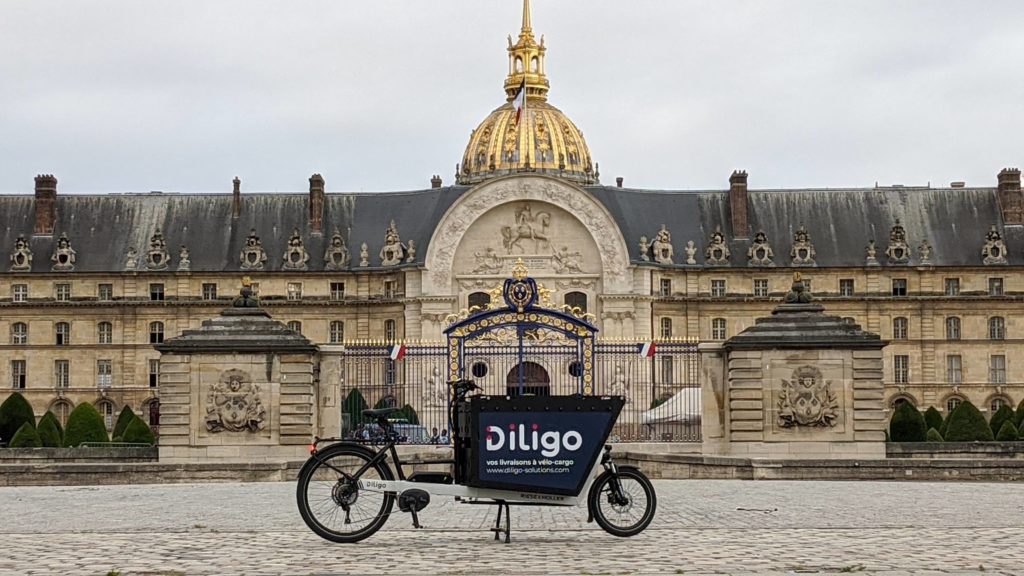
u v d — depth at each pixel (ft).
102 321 501.97
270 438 199.11
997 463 178.40
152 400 500.74
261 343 199.52
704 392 204.95
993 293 502.79
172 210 519.60
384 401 227.40
